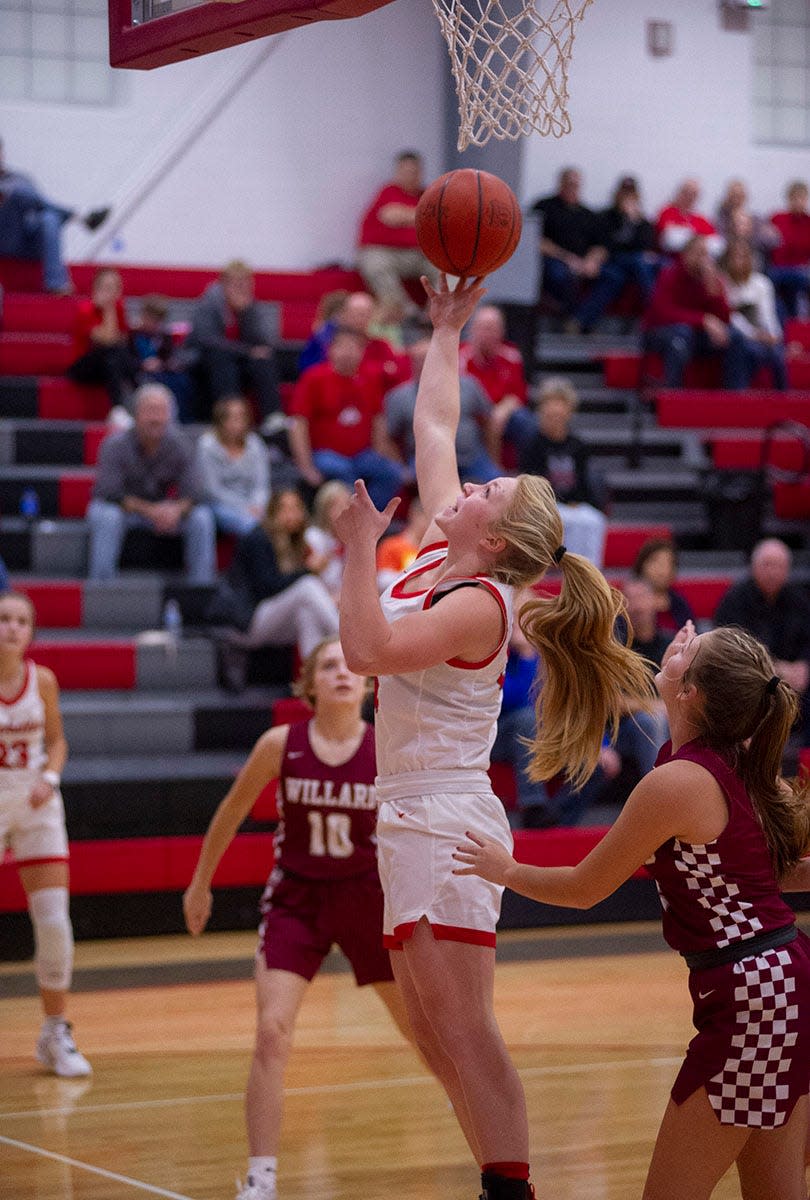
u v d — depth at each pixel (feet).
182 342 61.62
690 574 57.00
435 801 18.15
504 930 43.86
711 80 78.89
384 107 75.36
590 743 18.89
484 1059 17.80
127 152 71.72
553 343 71.72
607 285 72.54
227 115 72.95
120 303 60.64
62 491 55.47
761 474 58.23
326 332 60.23
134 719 46.03
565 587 18.81
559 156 76.28
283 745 25.00
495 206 20.48
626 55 77.20
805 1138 17.65
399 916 18.16
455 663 18.15
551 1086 28.99
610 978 38.19
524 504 18.74
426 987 17.95
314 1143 25.80
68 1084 29.40
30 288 66.39
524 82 21.34
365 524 16.74
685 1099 16.76
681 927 17.10
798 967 16.67
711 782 16.71
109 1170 24.23
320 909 24.54
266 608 47.16
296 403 54.54
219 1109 27.68
